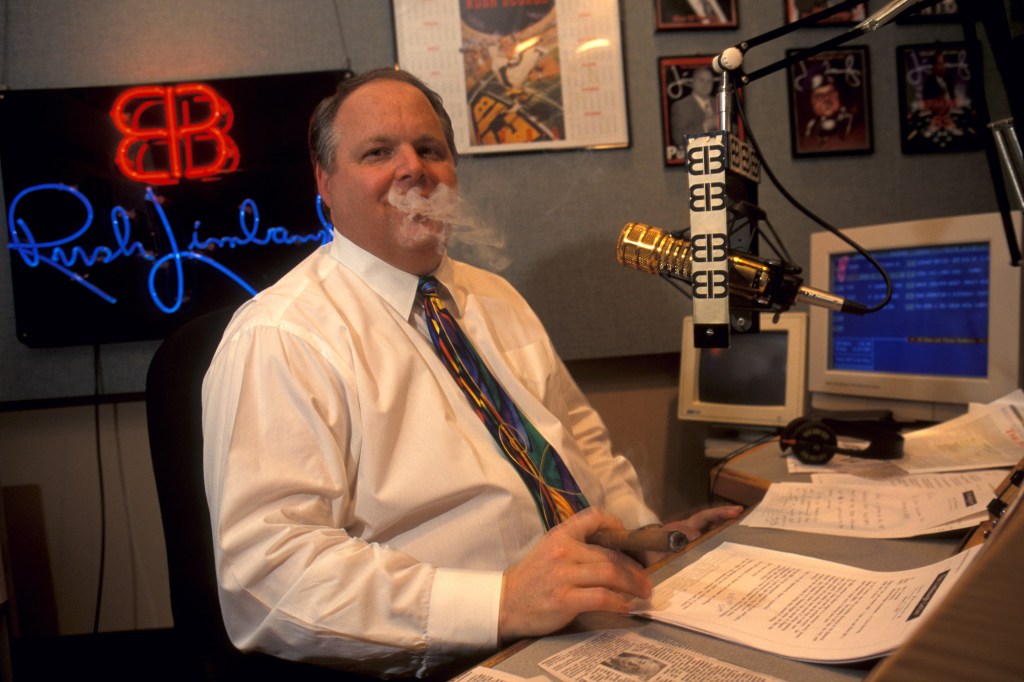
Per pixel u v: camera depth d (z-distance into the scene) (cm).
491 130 195
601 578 74
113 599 196
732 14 201
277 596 88
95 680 193
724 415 179
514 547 103
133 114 186
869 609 69
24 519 192
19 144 183
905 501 102
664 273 99
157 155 187
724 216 88
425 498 102
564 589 74
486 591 82
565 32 195
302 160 190
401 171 117
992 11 105
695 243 90
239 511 92
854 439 137
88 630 195
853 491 110
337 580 86
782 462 135
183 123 188
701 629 69
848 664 61
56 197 185
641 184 201
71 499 193
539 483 109
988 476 109
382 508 102
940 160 209
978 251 146
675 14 200
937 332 153
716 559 88
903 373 158
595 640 70
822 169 207
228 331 109
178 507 99
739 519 104
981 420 136
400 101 121
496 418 113
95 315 187
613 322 203
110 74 187
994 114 152
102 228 186
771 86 204
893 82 207
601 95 197
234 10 190
